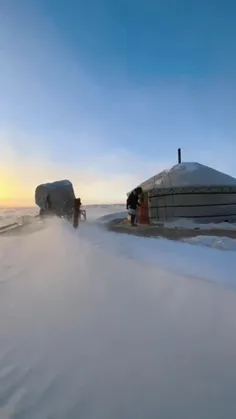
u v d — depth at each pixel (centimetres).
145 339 253
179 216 1652
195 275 427
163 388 205
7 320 290
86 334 266
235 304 313
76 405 195
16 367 233
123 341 252
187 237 936
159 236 977
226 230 1153
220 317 284
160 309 310
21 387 212
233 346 243
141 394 198
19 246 670
